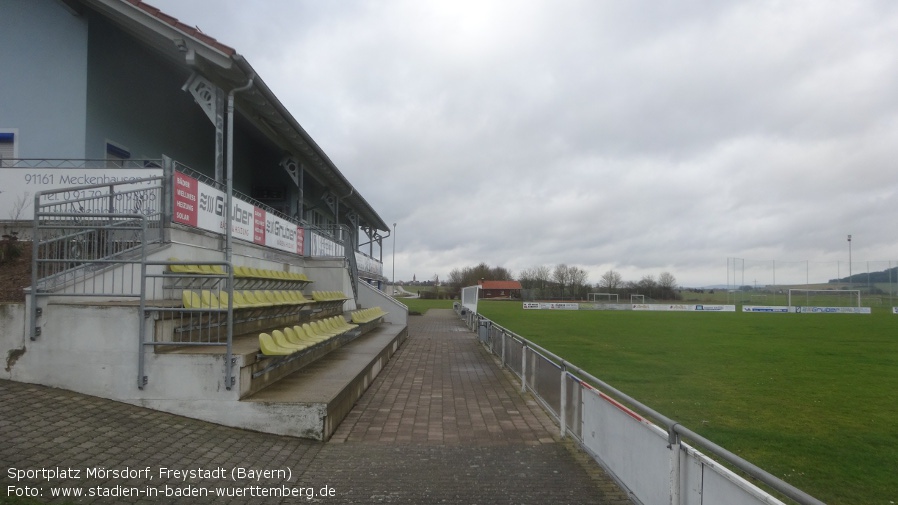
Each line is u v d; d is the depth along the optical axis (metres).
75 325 6.41
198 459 5.29
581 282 92.94
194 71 11.27
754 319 41.09
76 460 4.73
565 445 6.53
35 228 6.47
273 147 20.52
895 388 11.90
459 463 5.77
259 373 7.14
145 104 14.15
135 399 6.35
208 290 9.16
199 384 6.37
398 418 7.85
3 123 12.05
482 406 8.79
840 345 21.62
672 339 23.58
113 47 12.94
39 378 6.38
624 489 4.89
